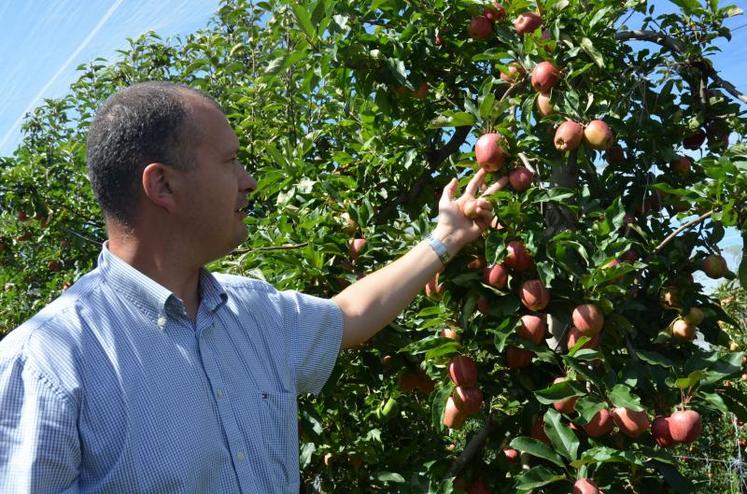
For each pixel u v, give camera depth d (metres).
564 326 2.54
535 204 2.57
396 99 3.16
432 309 2.39
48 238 6.18
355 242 2.82
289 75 4.17
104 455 1.23
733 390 2.46
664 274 2.66
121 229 1.41
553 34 2.70
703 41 3.06
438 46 3.10
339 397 3.15
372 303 1.87
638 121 2.88
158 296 1.34
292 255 2.74
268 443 1.44
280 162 3.30
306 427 2.73
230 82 5.61
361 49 2.90
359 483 3.22
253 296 1.61
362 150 3.38
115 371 1.26
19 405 1.18
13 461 1.15
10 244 6.49
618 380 2.19
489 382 2.50
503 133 2.39
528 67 2.62
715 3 2.99
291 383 1.58
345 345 1.83
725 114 3.07
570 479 2.17
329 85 3.87
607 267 2.24
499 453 2.64
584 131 2.51
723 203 2.31
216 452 1.33
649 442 2.26
